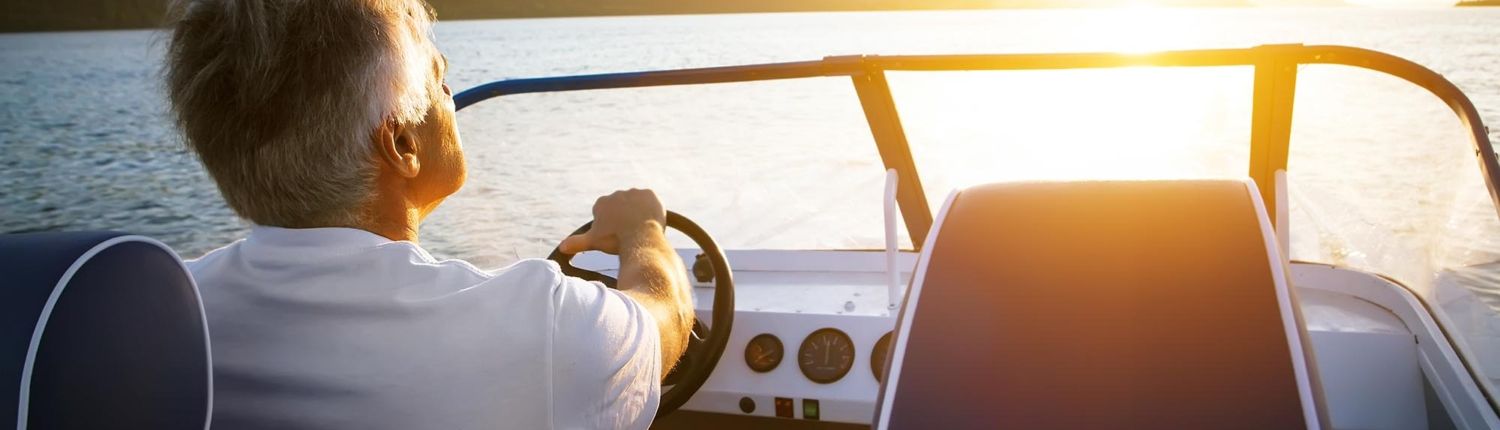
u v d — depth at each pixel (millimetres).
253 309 1052
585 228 1990
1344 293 2111
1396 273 2029
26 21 55812
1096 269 735
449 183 1133
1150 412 679
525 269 1066
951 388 717
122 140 19156
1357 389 1883
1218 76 2035
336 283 1038
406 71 1029
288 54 974
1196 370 683
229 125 994
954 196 825
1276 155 2049
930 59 2148
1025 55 2066
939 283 761
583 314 1065
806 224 2520
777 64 2242
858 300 2246
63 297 744
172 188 14367
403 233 1103
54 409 732
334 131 990
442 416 1027
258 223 1067
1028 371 710
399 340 1025
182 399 826
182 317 827
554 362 1039
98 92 27219
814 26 33875
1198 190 777
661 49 27047
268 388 1054
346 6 994
